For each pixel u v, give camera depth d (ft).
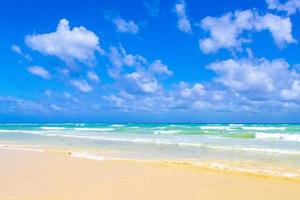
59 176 34.27
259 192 27.27
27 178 33.32
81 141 87.81
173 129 172.35
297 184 30.07
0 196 26.37
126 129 183.42
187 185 29.84
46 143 81.41
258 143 78.59
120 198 25.44
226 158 49.19
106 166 40.40
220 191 27.66
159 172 36.24
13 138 105.50
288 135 98.48
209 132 133.18
